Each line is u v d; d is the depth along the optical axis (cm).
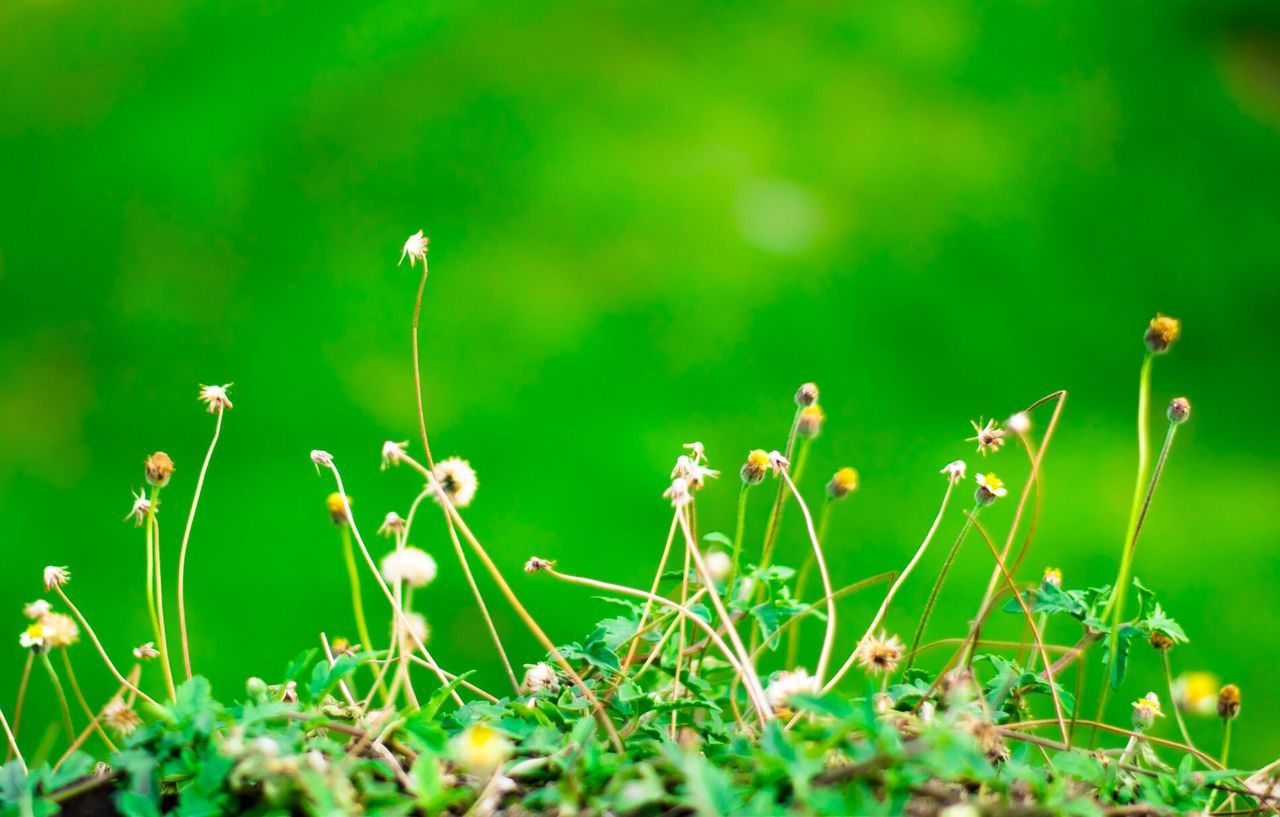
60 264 425
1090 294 460
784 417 381
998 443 118
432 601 285
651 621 119
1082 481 356
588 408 375
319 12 552
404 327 407
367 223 453
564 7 565
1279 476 370
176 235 445
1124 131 544
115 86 511
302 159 471
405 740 110
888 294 444
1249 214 509
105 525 322
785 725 112
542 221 457
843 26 588
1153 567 314
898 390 404
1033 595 116
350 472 342
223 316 411
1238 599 301
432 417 369
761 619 116
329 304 414
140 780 106
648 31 557
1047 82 572
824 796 103
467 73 520
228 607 288
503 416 370
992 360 425
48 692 256
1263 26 616
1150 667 263
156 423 367
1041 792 106
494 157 485
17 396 374
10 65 526
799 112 531
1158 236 489
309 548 311
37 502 329
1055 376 423
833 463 360
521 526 321
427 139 488
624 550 314
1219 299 465
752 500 336
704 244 452
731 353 407
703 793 103
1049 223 492
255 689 111
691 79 538
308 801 106
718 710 112
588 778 107
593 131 496
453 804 107
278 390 381
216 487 338
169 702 109
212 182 464
